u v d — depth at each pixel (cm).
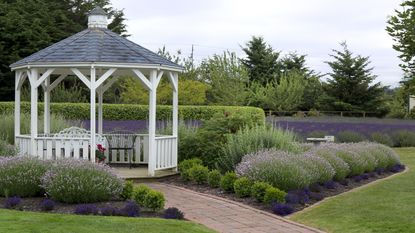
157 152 1222
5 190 865
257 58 4725
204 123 1451
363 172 1361
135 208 779
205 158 1272
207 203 923
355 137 2344
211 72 3631
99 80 1148
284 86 4034
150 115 1205
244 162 1063
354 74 4153
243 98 3575
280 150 1159
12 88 2983
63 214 754
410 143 2500
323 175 1123
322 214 848
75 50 1176
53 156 1198
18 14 3078
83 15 3666
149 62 1170
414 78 1159
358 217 819
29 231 632
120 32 3928
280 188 987
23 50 3000
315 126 2669
